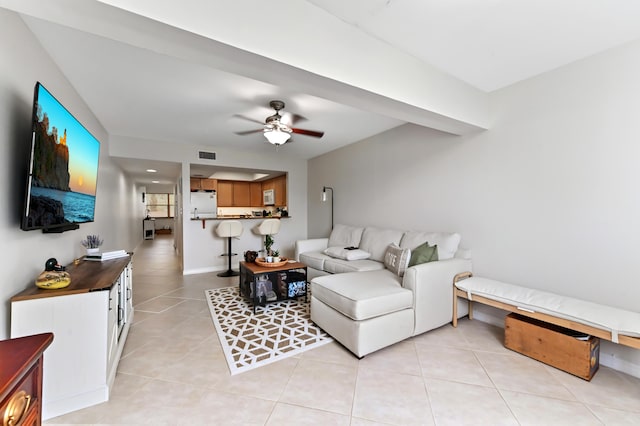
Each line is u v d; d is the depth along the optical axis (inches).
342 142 181.8
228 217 209.3
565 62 87.1
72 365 61.0
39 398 31.9
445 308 104.0
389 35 73.8
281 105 112.9
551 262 92.6
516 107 100.7
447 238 117.2
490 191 109.2
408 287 96.3
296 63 60.7
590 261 84.0
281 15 58.8
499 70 92.0
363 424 57.3
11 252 58.7
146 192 449.7
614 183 79.1
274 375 74.4
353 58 70.1
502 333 100.7
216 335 97.8
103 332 63.7
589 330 70.1
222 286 161.3
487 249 110.5
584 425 57.5
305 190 239.3
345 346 87.4
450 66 89.4
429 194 133.3
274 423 57.4
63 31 68.5
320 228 220.4
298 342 93.2
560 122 89.7
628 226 76.9
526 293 87.0
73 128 81.1
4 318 56.0
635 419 59.0
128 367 77.5
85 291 62.1
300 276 136.8
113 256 99.3
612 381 72.2
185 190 189.2
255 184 311.0
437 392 67.7
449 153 124.3
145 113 125.3
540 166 94.7
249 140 176.2
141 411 60.6
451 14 65.5
